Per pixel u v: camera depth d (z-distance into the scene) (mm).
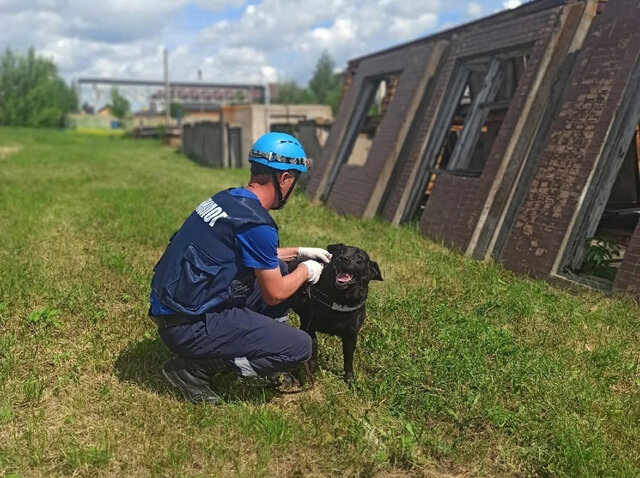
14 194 11586
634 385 3916
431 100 9539
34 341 4363
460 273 6340
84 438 3189
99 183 14609
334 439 3191
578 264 6227
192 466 2977
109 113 122000
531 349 4363
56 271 6098
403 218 9195
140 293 5520
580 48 7160
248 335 3361
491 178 7371
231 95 129750
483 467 3025
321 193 12352
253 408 3482
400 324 4742
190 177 16891
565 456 3016
